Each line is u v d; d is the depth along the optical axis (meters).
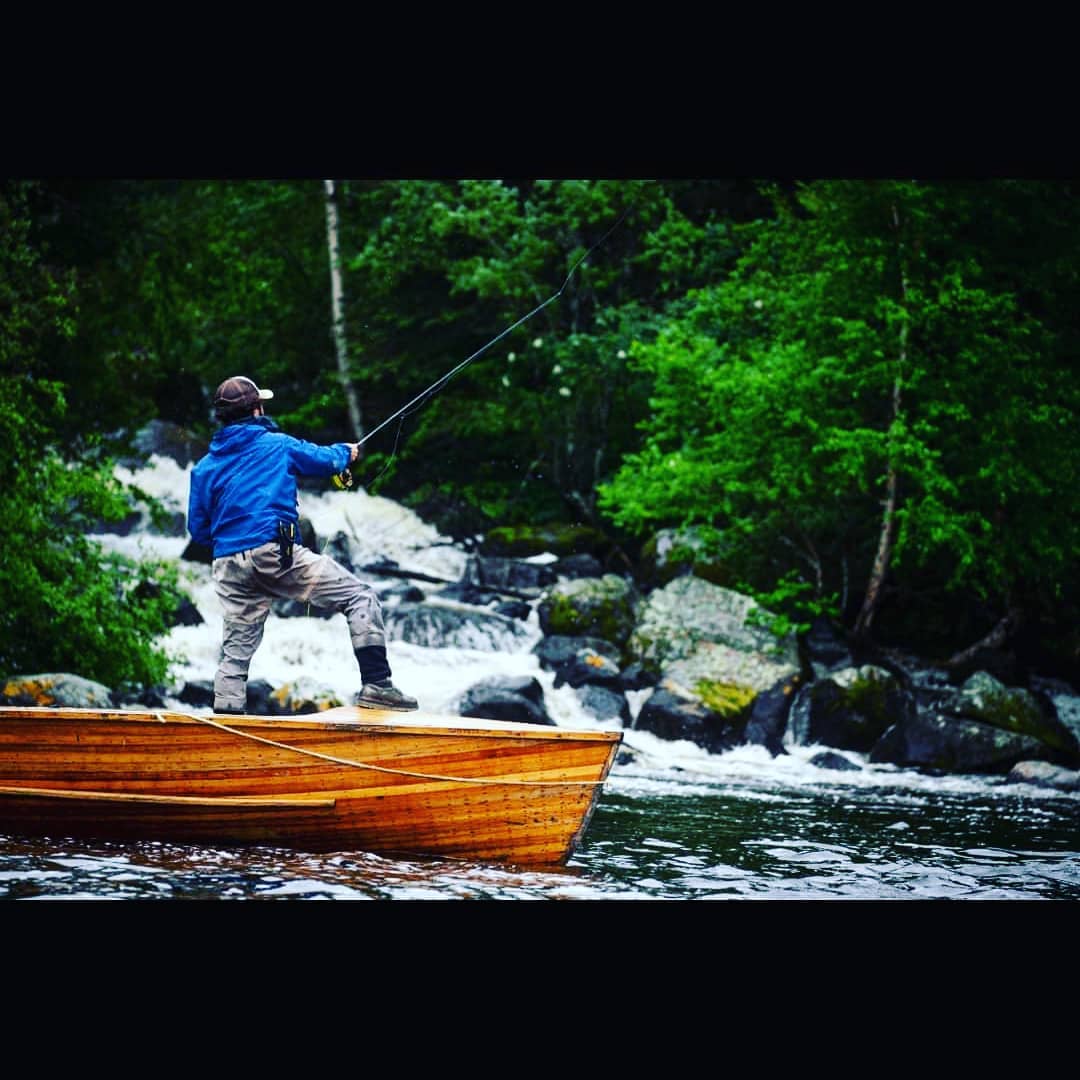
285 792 23.20
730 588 60.16
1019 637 60.59
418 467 84.19
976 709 48.47
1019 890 24.53
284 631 52.53
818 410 56.31
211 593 56.47
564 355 76.12
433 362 86.88
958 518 53.91
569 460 78.31
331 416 88.69
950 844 29.92
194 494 23.81
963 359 55.31
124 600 45.12
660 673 51.75
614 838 28.39
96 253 52.09
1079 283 58.94
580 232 82.50
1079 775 42.66
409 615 54.38
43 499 43.06
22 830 23.88
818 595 58.69
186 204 58.22
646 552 64.56
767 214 83.94
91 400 49.41
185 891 20.22
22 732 23.66
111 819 23.56
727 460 57.88
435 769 23.09
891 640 62.03
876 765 45.97
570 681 51.16
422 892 21.08
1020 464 54.69
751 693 49.41
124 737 23.36
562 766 23.14
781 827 31.36
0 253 42.97
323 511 72.88
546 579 65.62
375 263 81.44
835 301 57.56
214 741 23.19
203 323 76.31
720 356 59.78
